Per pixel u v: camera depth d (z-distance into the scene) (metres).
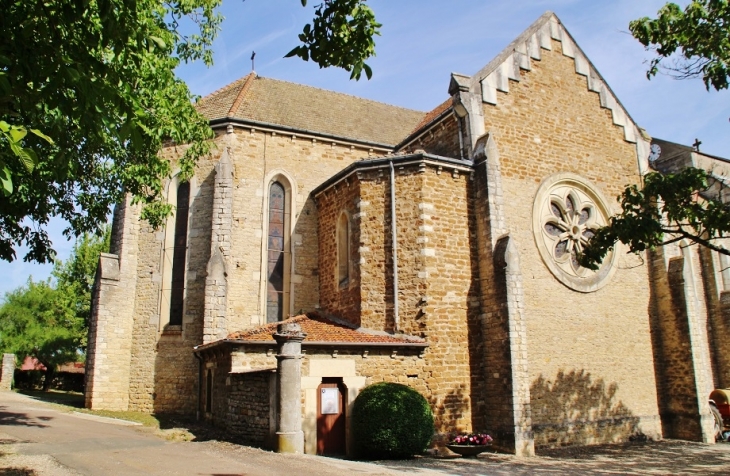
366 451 14.10
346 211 18.64
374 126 24.98
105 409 19.30
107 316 19.78
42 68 5.81
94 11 7.84
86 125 6.14
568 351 17.91
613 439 17.92
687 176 12.98
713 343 22.81
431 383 15.70
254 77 25.59
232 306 19.33
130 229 20.67
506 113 18.64
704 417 18.47
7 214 10.92
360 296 16.91
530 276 17.88
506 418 15.35
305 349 14.69
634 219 12.81
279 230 20.91
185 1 13.30
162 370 19.55
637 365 19.12
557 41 20.42
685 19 12.27
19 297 39.34
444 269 16.56
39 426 15.40
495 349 16.03
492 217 16.83
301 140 21.75
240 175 20.53
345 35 7.56
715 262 23.38
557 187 19.20
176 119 12.93
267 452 12.59
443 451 15.25
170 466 10.78
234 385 15.27
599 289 19.05
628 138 21.08
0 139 5.61
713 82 12.21
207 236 20.08
